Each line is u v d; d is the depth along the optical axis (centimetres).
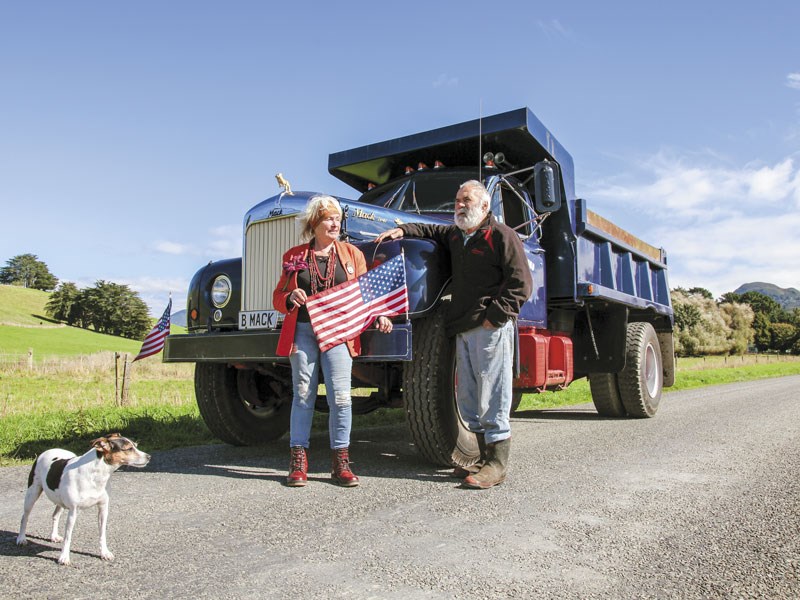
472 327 410
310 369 411
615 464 474
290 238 469
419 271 429
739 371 2827
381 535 296
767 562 261
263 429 586
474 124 630
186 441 617
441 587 232
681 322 5797
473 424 429
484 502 359
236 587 233
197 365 559
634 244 907
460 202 417
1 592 231
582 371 800
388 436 658
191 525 315
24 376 2327
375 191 686
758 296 12506
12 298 12475
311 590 230
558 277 699
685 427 698
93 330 11988
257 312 475
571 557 266
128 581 241
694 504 355
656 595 226
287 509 345
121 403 1112
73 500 264
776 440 596
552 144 665
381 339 418
